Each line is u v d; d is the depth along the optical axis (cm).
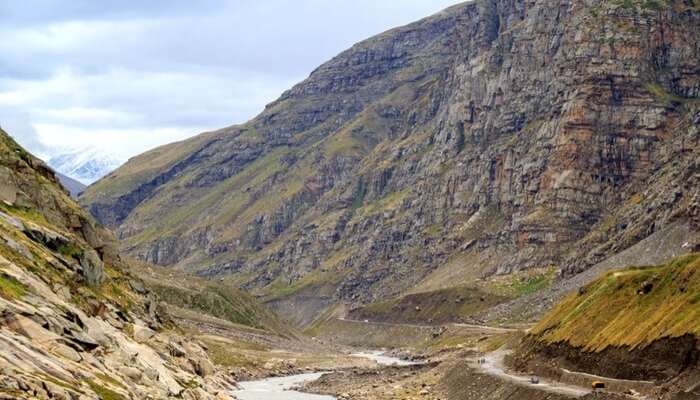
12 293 12088
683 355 14988
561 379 18188
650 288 18238
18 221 16538
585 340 18975
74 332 12206
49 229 17750
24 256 15138
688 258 17750
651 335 16338
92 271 18462
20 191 18262
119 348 13638
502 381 18925
